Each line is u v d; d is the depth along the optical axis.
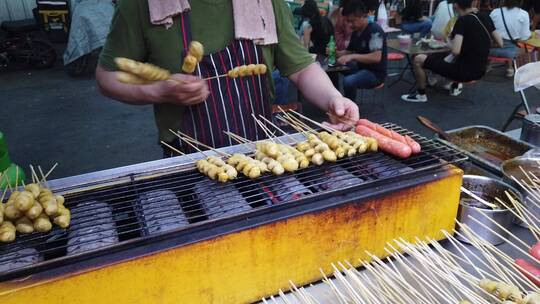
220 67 2.47
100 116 7.52
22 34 10.41
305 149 2.18
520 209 1.98
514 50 8.59
